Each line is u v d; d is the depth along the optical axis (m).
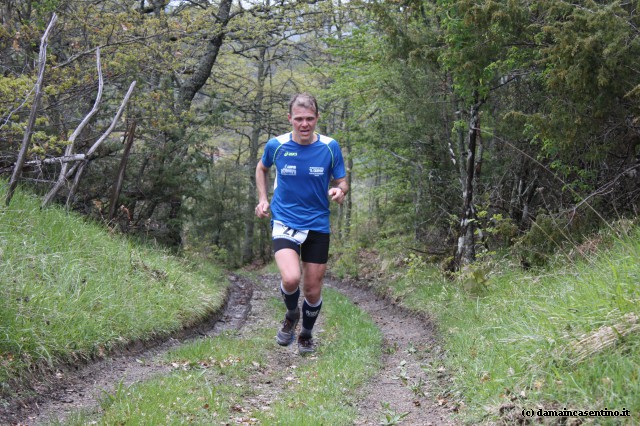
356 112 15.72
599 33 6.13
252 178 28.06
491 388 4.18
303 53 20.66
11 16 10.58
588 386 3.44
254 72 25.39
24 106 9.21
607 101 6.66
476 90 9.36
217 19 16.09
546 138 7.42
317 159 5.52
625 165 7.87
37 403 4.56
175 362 6.02
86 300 6.39
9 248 6.38
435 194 13.31
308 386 5.09
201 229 26.81
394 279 13.20
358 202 24.52
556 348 4.05
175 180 12.73
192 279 10.48
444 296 9.15
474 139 9.99
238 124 18.58
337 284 17.03
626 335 3.74
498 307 6.82
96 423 3.89
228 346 6.59
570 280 5.59
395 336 8.17
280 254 5.61
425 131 12.52
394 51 9.62
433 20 10.45
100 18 11.48
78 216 9.34
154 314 7.38
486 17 7.23
